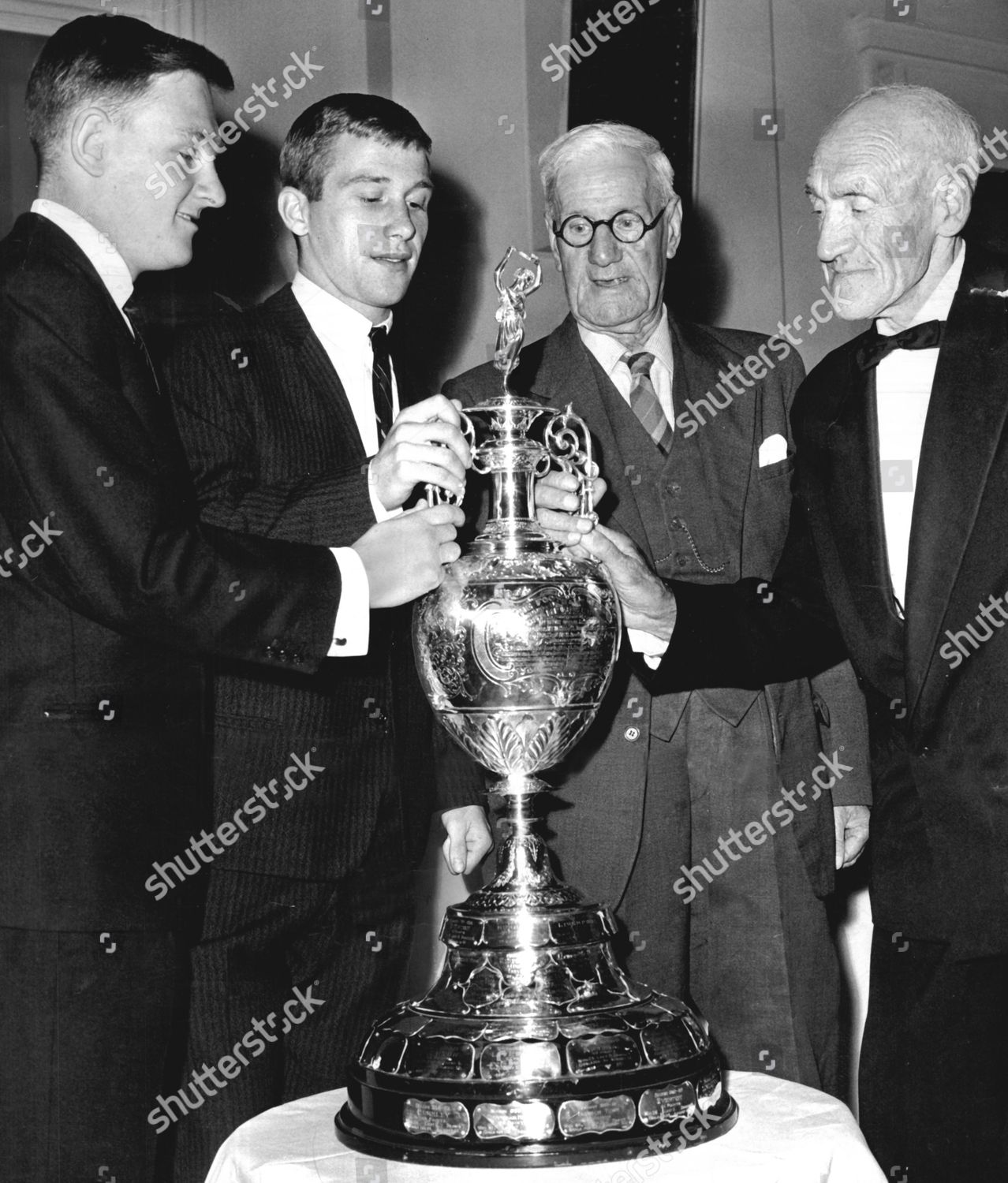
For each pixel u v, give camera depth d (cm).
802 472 164
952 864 147
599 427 198
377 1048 121
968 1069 147
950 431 147
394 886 184
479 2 275
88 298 139
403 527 146
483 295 276
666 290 309
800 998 192
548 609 126
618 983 126
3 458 138
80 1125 136
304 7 258
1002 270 150
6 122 237
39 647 140
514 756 129
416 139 187
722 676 163
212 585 138
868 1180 116
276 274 255
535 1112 113
